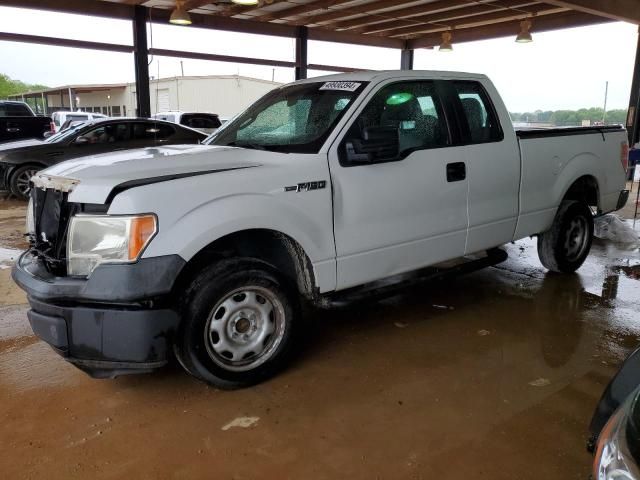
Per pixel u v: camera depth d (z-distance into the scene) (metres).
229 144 3.83
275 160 3.22
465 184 3.97
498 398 3.02
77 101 37.06
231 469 2.42
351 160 3.37
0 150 9.66
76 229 2.74
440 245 3.91
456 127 3.98
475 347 3.68
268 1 12.16
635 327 4.04
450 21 14.97
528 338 3.83
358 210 3.39
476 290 4.89
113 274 2.63
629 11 11.31
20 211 8.84
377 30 16.34
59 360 3.49
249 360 3.09
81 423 2.77
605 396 2.00
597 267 5.64
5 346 3.68
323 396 3.04
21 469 2.41
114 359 2.73
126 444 2.60
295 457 2.50
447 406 2.93
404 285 3.80
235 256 3.11
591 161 5.07
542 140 4.62
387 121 3.62
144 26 12.84
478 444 2.60
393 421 2.79
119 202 2.65
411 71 3.85
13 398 3.01
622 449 1.39
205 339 2.89
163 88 32.66
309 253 3.21
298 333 3.28
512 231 4.48
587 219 5.26
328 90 3.74
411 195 3.64
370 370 3.34
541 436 2.66
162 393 3.08
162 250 2.68
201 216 2.77
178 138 10.62
